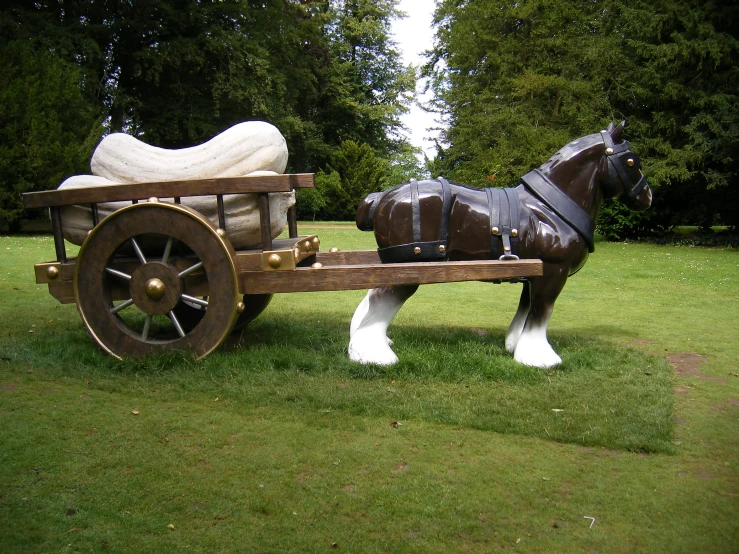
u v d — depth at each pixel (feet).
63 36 72.59
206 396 14.35
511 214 16.37
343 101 127.24
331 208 110.63
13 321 21.65
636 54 66.80
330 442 12.17
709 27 60.08
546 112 72.28
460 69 94.12
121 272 16.47
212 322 16.11
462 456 11.74
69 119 63.52
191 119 85.97
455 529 9.39
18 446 11.60
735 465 11.75
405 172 138.82
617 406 14.23
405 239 16.38
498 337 20.74
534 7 72.28
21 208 57.88
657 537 9.34
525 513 9.87
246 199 16.62
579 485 10.80
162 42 83.56
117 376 15.44
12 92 56.03
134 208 15.85
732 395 15.78
